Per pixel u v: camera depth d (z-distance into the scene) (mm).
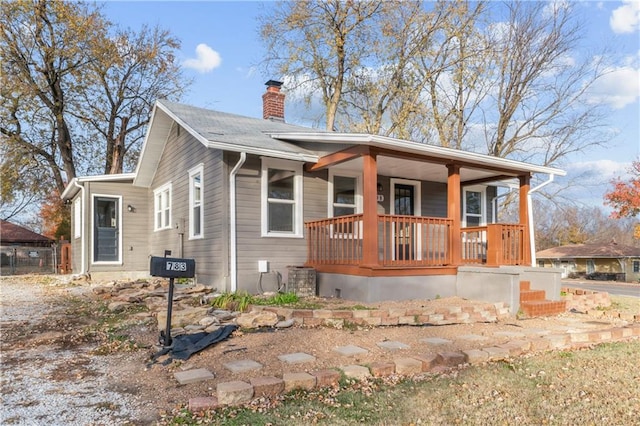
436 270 8469
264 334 5633
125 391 3947
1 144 20719
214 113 12266
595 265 33094
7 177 20953
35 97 21047
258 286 8922
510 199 22406
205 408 3510
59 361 4855
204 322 5883
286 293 8406
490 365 5004
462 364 4973
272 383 3859
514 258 9734
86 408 3561
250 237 8930
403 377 4469
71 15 20781
